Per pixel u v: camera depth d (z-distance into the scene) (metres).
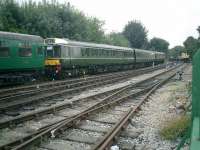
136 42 88.88
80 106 14.63
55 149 8.21
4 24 34.25
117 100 15.45
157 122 11.56
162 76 35.59
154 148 8.49
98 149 7.82
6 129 10.04
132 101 16.58
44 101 15.66
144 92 20.34
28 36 23.44
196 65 4.46
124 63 45.88
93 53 35.12
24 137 8.59
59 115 12.48
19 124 10.70
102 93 18.44
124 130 10.22
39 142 8.52
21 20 37.94
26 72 23.97
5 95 16.48
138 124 11.25
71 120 10.56
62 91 18.27
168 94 19.47
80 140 8.98
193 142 3.87
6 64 21.20
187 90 20.31
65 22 46.50
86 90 20.84
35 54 24.17
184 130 9.27
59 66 28.62
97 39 57.25
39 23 39.69
